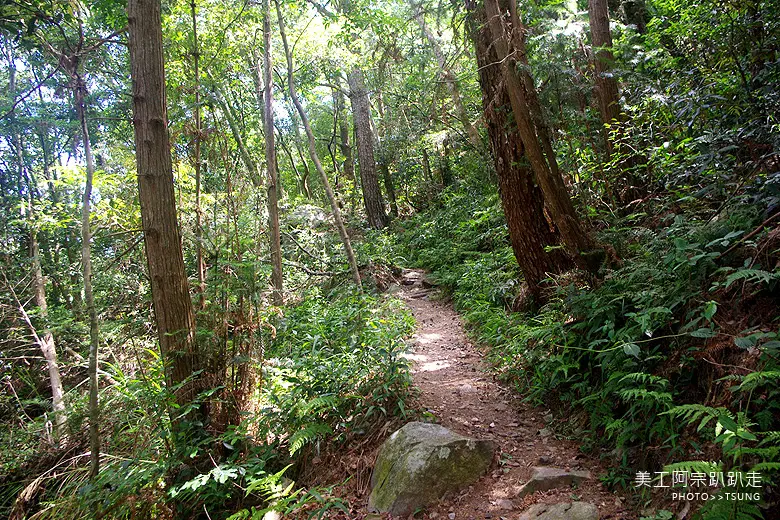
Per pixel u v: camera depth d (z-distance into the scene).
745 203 3.60
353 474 3.80
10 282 9.32
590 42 6.57
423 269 12.24
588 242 4.70
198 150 5.18
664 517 2.43
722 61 4.82
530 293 5.97
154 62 4.09
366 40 11.52
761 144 3.83
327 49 11.67
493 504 3.09
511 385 4.76
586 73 5.69
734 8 4.70
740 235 3.35
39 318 8.98
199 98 5.73
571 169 5.77
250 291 4.53
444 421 4.10
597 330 3.86
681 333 3.21
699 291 3.27
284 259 11.19
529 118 4.56
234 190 5.07
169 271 4.09
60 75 9.33
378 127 20.92
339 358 5.00
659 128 5.48
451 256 10.84
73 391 6.92
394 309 7.70
